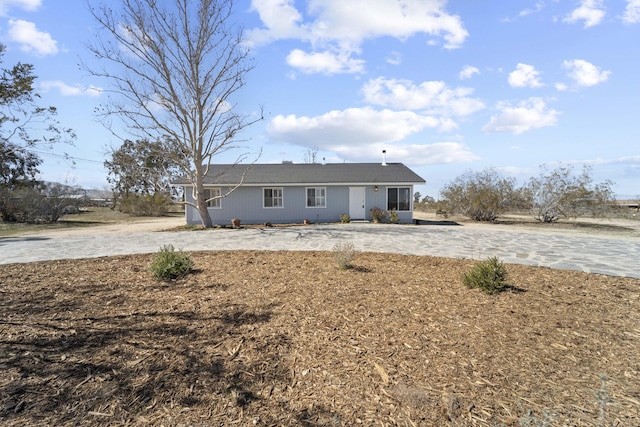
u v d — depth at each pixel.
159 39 14.72
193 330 3.63
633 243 10.52
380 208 20.08
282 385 2.67
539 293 4.89
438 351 3.18
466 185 21.78
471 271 5.29
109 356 3.05
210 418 2.29
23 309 4.25
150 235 13.52
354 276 5.93
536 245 10.10
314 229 15.40
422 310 4.21
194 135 15.84
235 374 2.80
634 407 2.36
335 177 20.03
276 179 19.48
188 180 18.88
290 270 6.41
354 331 3.62
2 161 25.72
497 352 3.15
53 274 6.19
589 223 19.36
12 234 14.99
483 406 2.39
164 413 2.34
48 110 22.53
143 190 34.16
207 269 6.52
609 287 5.21
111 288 5.23
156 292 5.01
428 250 9.16
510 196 20.69
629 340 3.39
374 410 2.38
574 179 19.41
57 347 3.20
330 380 2.73
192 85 15.49
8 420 2.22
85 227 18.97
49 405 2.38
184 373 2.79
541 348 3.22
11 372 2.75
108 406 2.39
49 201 22.81
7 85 20.25
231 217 19.25
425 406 2.40
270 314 4.10
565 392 2.54
